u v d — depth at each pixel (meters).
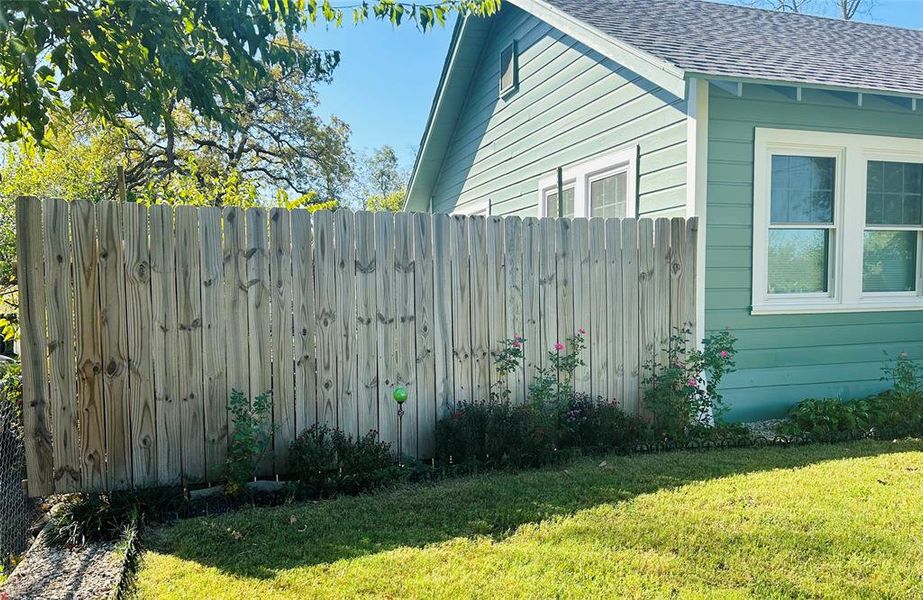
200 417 3.99
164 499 3.61
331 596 2.51
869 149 5.89
